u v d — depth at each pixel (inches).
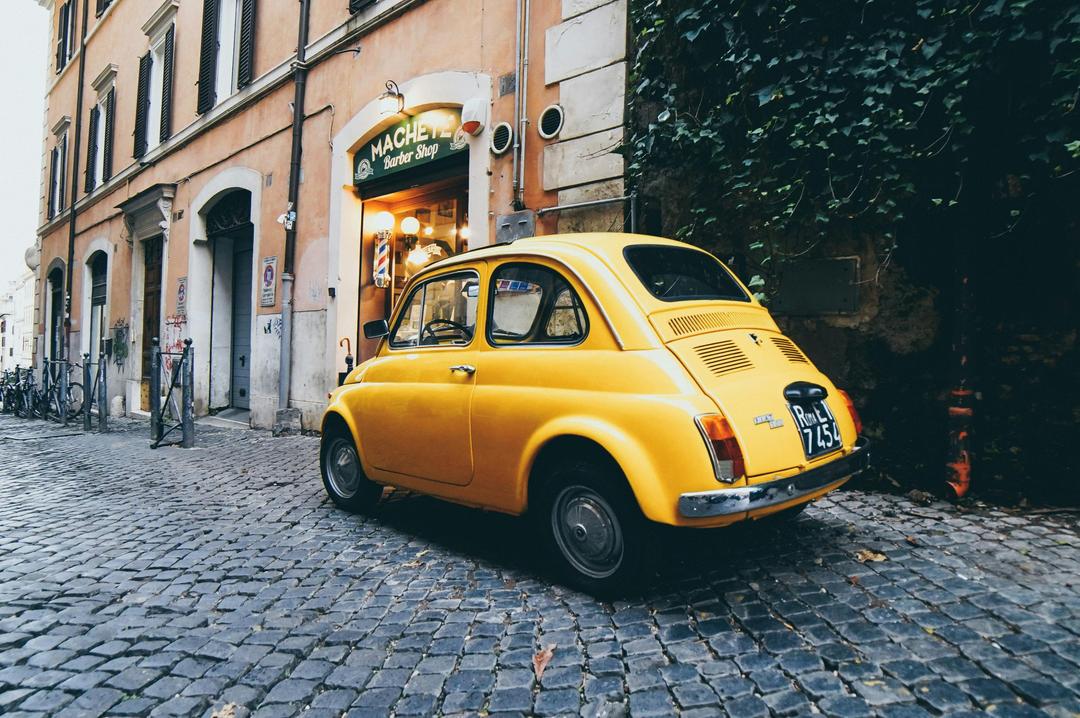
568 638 105.3
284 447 337.4
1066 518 149.1
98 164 761.6
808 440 119.6
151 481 256.1
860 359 185.9
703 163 215.2
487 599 123.7
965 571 122.0
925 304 176.6
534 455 128.0
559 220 265.7
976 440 167.6
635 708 84.4
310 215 403.9
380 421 171.6
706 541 145.0
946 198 169.8
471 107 297.0
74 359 784.3
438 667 98.5
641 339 118.3
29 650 108.3
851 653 94.7
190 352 355.9
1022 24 149.0
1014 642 95.5
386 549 157.2
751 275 203.9
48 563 154.6
